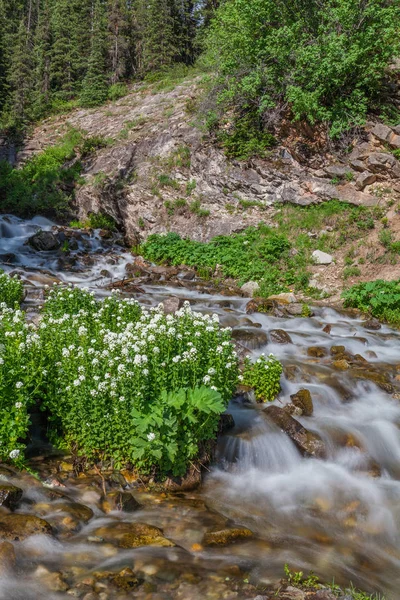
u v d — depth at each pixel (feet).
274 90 65.00
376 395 26.86
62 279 50.21
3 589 11.34
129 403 17.26
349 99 61.31
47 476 16.34
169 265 60.59
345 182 59.31
